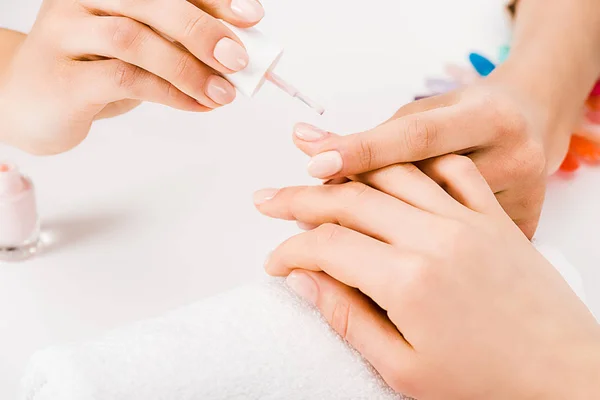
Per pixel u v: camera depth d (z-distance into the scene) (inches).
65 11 21.5
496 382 17.7
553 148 25.2
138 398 16.7
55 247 24.0
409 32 30.7
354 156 19.0
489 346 17.7
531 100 24.9
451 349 17.6
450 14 31.4
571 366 17.8
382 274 17.8
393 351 17.7
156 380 16.8
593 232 24.9
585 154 26.8
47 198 25.0
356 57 29.6
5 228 23.5
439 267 17.7
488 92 23.7
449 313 17.6
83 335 22.2
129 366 16.9
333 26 30.8
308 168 19.1
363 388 17.6
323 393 17.4
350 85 28.6
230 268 23.7
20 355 21.8
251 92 19.3
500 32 30.8
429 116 19.7
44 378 17.2
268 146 26.8
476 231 18.3
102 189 25.4
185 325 17.7
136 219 24.7
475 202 19.1
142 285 23.3
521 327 17.8
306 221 19.5
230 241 24.4
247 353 17.3
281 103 28.0
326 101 28.0
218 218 24.9
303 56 29.5
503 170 21.4
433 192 18.9
